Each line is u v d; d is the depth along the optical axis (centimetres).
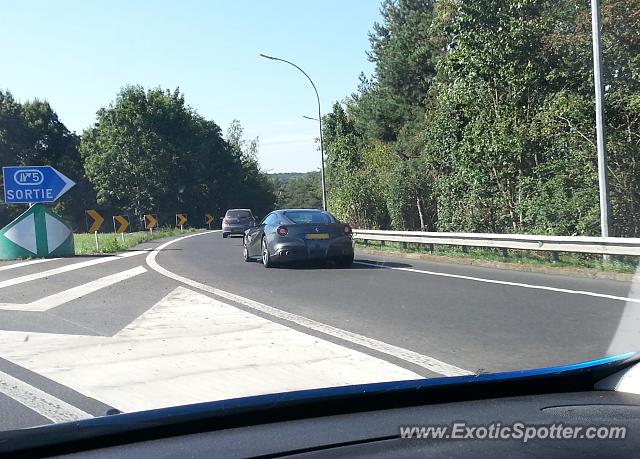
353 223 3069
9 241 1880
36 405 509
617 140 1641
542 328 769
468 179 2030
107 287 1198
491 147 1873
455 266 1493
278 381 562
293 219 1478
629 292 1019
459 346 687
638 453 298
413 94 3941
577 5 1814
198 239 3203
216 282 1245
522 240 1432
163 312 918
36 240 1909
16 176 1919
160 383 561
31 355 670
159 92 7281
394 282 1194
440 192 2331
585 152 1667
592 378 423
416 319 838
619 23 1686
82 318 881
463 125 2103
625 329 754
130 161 6981
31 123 7231
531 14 1950
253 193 9725
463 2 1953
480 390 400
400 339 725
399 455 296
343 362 625
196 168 7812
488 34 1912
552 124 1727
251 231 1639
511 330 761
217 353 666
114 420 323
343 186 3164
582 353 647
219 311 920
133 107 7031
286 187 14625
